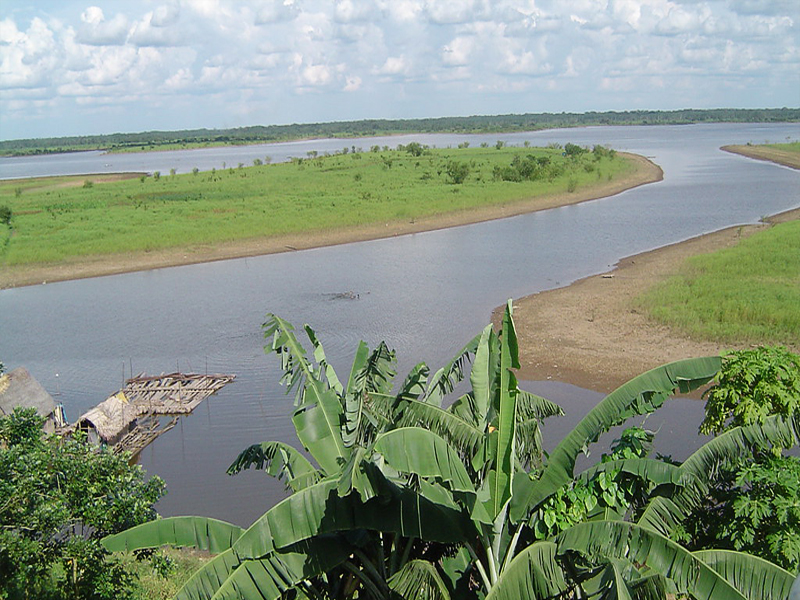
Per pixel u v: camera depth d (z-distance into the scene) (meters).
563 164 97.88
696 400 22.69
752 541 8.26
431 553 9.03
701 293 32.38
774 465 8.45
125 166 161.75
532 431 9.01
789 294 31.00
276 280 42.16
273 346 9.39
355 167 107.06
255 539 7.38
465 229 58.16
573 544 7.53
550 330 29.47
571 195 75.56
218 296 38.88
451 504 8.16
